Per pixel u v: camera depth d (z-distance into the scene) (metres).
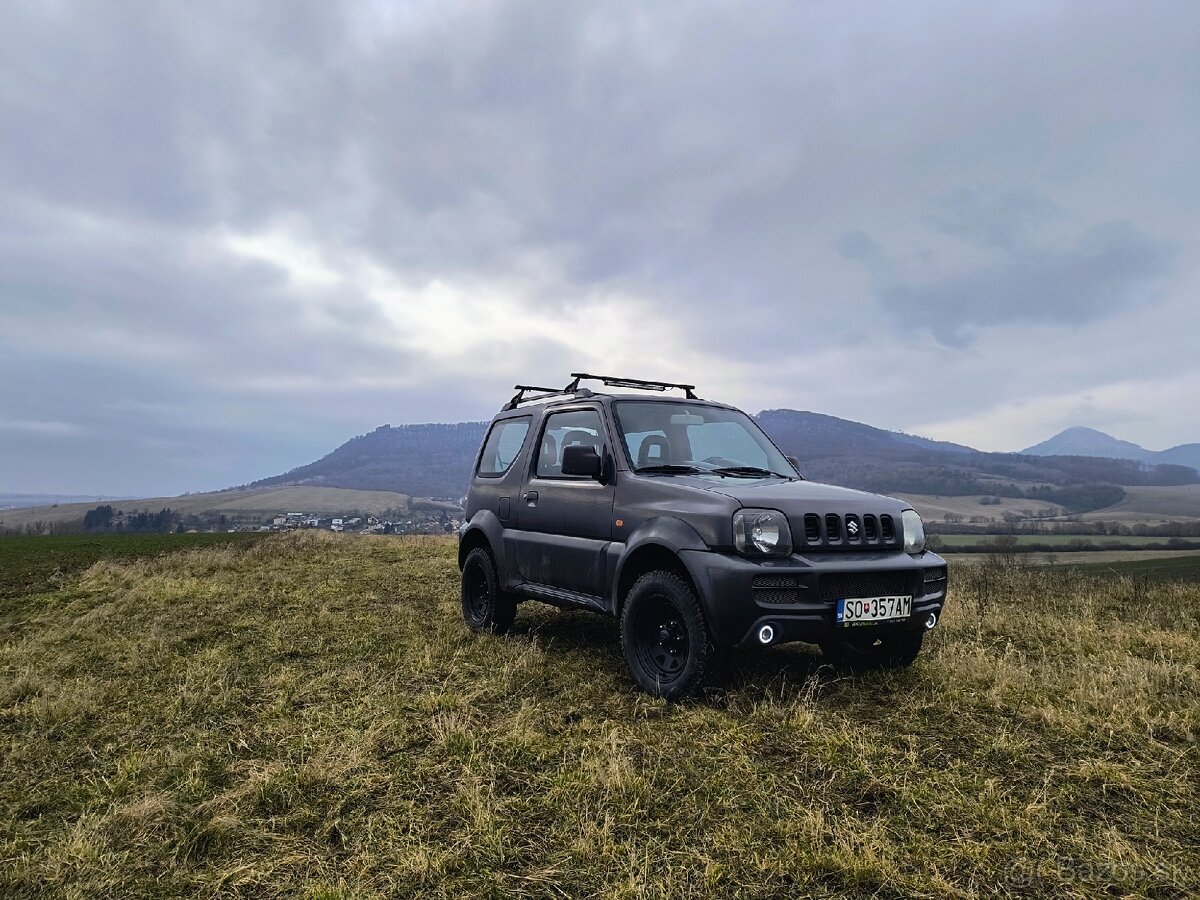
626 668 4.80
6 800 3.15
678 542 4.02
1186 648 5.15
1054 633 5.78
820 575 3.79
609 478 4.77
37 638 6.36
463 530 6.36
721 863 2.39
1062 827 2.59
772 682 4.30
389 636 6.06
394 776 3.18
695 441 5.26
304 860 2.52
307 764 3.28
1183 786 2.88
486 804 2.84
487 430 6.80
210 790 3.13
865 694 4.11
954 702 3.91
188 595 8.51
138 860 2.57
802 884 2.28
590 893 2.26
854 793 2.89
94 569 10.73
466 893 2.28
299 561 12.09
